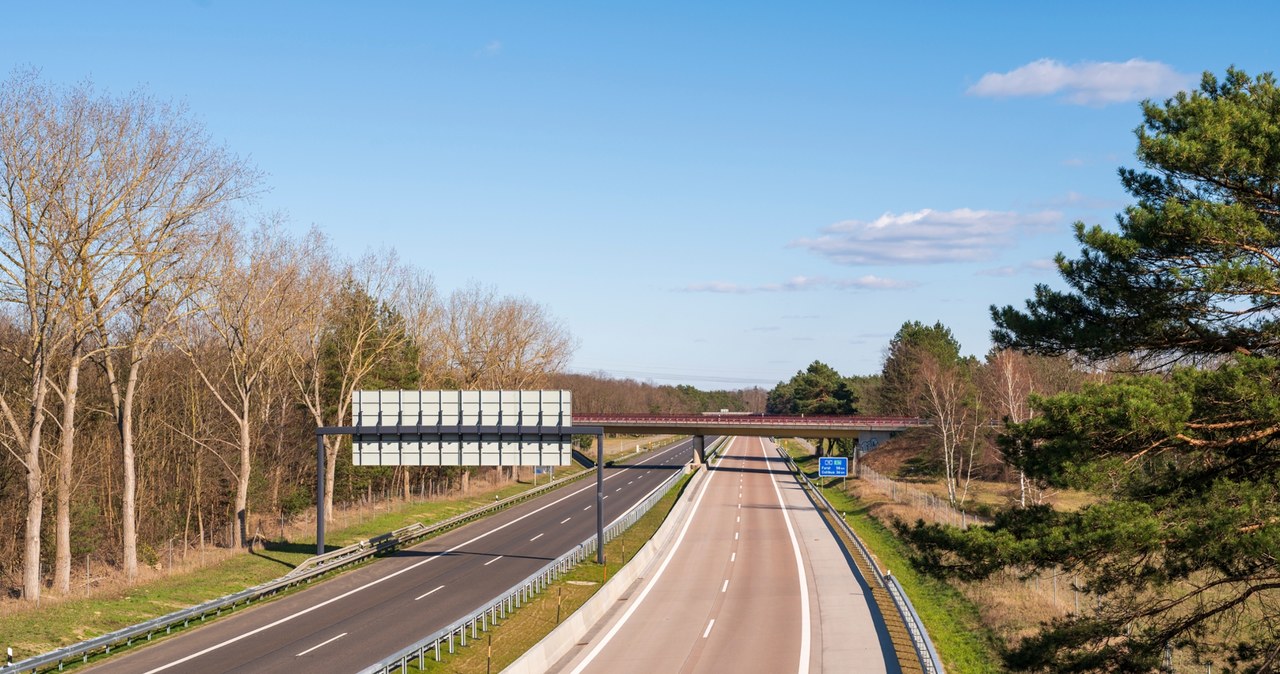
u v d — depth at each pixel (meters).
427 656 29.64
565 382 167.00
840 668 30.09
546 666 30.22
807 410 163.88
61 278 37.28
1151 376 20.25
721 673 29.62
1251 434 19.03
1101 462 18.33
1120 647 19.81
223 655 30.33
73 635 31.91
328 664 29.16
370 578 45.22
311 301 59.12
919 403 106.81
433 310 89.88
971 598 41.00
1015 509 21.38
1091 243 20.48
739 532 62.59
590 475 107.81
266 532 61.69
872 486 88.06
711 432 108.56
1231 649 20.72
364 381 75.06
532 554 52.69
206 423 62.94
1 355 50.00
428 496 84.94
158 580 42.25
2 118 35.06
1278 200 19.86
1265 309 20.06
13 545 49.16
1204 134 19.61
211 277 50.06
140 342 43.25
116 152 37.59
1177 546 18.16
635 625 36.41
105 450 55.44
